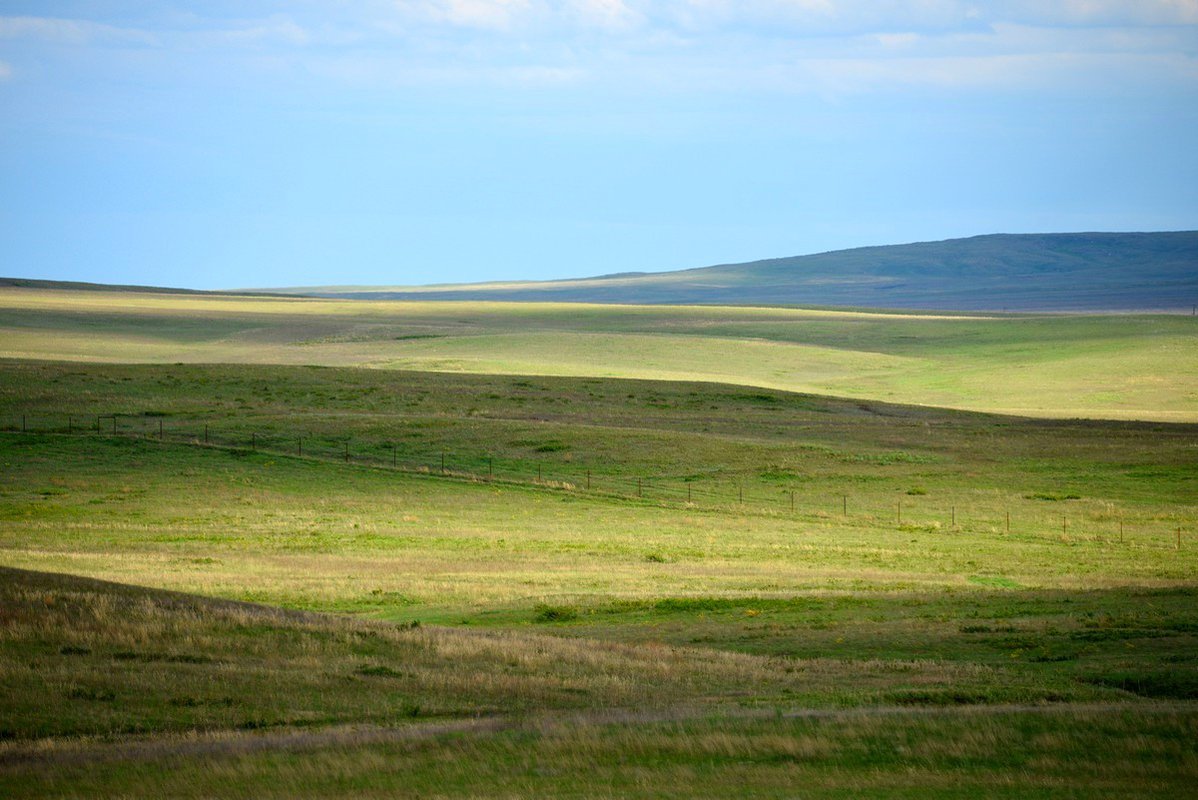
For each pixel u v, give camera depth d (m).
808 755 33.62
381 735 36.69
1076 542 95.12
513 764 33.19
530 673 46.25
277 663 45.47
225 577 74.06
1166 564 84.44
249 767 32.97
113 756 34.41
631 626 59.72
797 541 95.56
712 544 93.69
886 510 110.19
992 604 64.56
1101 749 33.62
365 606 66.25
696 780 31.33
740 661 49.62
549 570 81.31
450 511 108.56
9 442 130.75
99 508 105.75
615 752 34.25
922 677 46.31
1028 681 45.06
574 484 120.88
